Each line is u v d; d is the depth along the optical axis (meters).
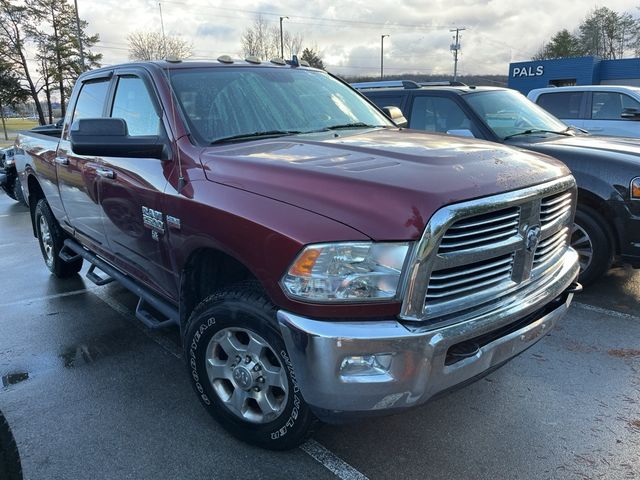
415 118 6.45
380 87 7.18
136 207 3.34
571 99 9.52
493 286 2.44
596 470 2.66
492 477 2.62
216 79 3.55
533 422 3.06
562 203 2.88
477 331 2.29
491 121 5.88
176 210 2.91
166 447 2.87
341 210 2.22
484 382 3.49
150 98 3.42
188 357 2.95
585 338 4.10
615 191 4.61
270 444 2.73
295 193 2.39
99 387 3.51
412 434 2.96
